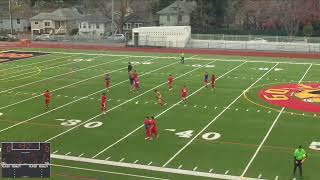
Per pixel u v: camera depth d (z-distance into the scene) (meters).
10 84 88.50
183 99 74.88
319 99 75.94
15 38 191.38
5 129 59.47
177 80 93.19
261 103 73.38
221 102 74.19
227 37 164.25
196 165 47.03
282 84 89.06
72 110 69.12
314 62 120.88
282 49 151.88
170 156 49.62
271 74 100.50
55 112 67.94
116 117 65.38
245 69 107.69
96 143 53.97
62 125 61.31
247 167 46.44
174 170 45.72
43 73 100.94
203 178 43.69
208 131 58.53
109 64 115.31
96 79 94.12
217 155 49.91
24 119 64.12
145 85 88.06
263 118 64.56
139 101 74.94
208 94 80.19
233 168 46.19
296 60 125.12
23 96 78.19
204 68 109.06
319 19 184.88
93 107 71.00
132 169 46.00
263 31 193.00
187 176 44.19
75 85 87.81
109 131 58.75
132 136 56.66
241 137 56.03
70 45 162.62
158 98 71.62
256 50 152.12
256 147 52.41
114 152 50.94
